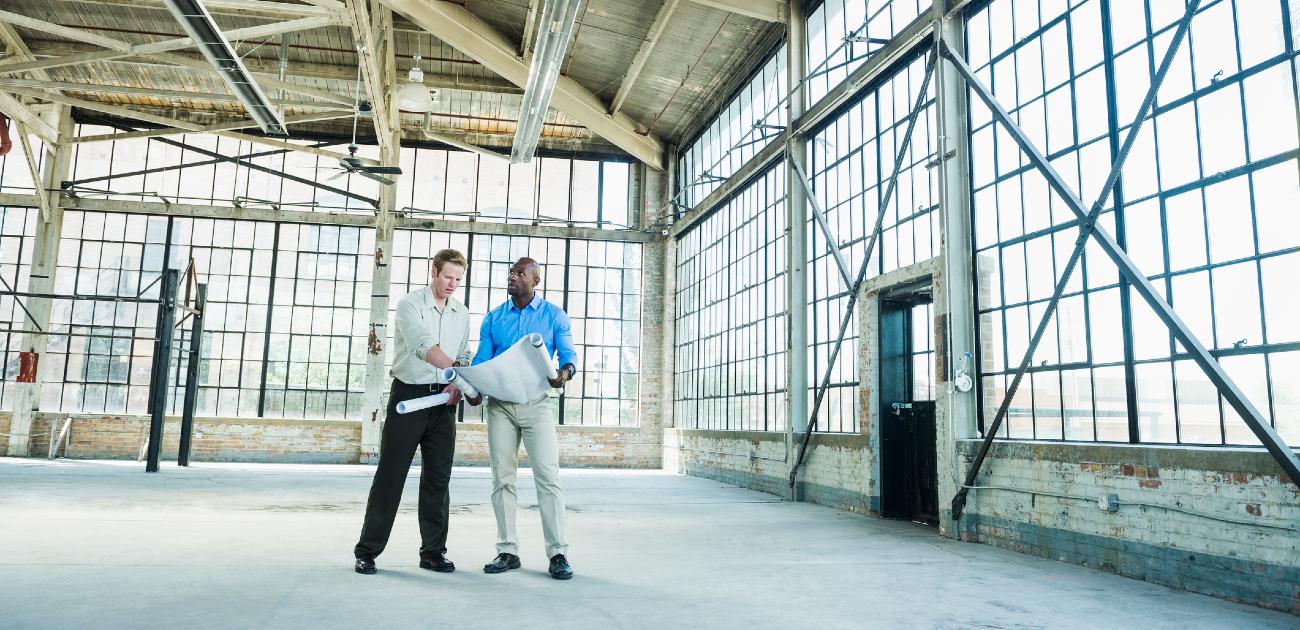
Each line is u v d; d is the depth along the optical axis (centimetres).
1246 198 418
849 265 877
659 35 1138
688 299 1491
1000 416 551
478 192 1603
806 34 1015
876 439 771
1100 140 520
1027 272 577
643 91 1376
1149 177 479
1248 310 412
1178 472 422
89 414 1441
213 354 1501
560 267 1612
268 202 1514
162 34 1248
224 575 364
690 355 1459
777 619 311
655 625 293
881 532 633
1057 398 538
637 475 1348
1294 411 385
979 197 635
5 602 299
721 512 762
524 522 610
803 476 922
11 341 1444
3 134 1347
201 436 1464
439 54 1329
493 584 360
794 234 995
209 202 1528
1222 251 429
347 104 1177
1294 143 395
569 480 1188
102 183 1491
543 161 1634
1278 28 407
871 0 851
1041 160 523
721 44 1157
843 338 864
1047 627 317
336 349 1534
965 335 628
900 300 773
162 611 292
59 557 403
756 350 1134
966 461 599
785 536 590
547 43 888
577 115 1403
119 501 699
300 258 1546
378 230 1518
